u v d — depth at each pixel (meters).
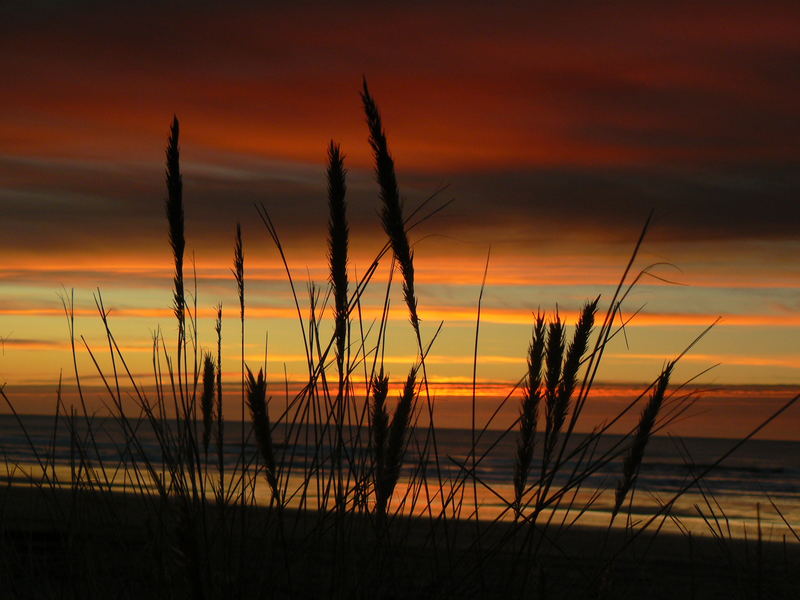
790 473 37.84
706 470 1.92
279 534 1.95
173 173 2.03
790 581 2.33
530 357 1.82
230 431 24.48
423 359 2.06
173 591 1.80
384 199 1.93
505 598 1.84
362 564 1.98
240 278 2.08
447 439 44.44
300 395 2.04
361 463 2.03
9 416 58.81
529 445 1.85
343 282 1.96
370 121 1.90
